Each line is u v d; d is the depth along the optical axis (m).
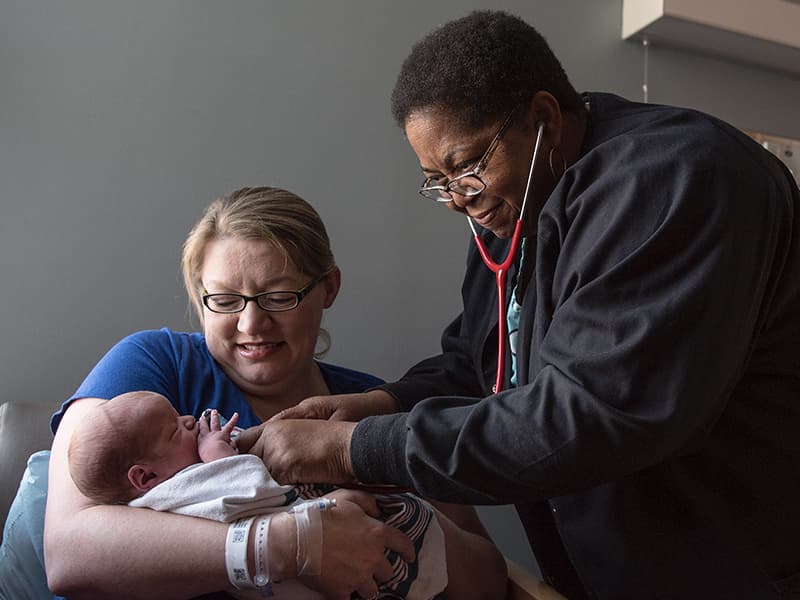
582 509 1.07
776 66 2.43
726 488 1.01
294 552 0.90
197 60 1.74
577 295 0.85
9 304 1.56
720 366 0.82
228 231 1.17
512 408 0.84
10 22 1.59
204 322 1.21
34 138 1.60
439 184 1.05
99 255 1.64
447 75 0.95
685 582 1.03
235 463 0.95
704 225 0.82
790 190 0.96
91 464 0.96
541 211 1.02
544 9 2.12
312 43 1.86
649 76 2.24
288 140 1.82
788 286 0.95
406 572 1.04
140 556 0.90
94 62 1.65
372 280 1.88
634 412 0.78
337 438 0.94
